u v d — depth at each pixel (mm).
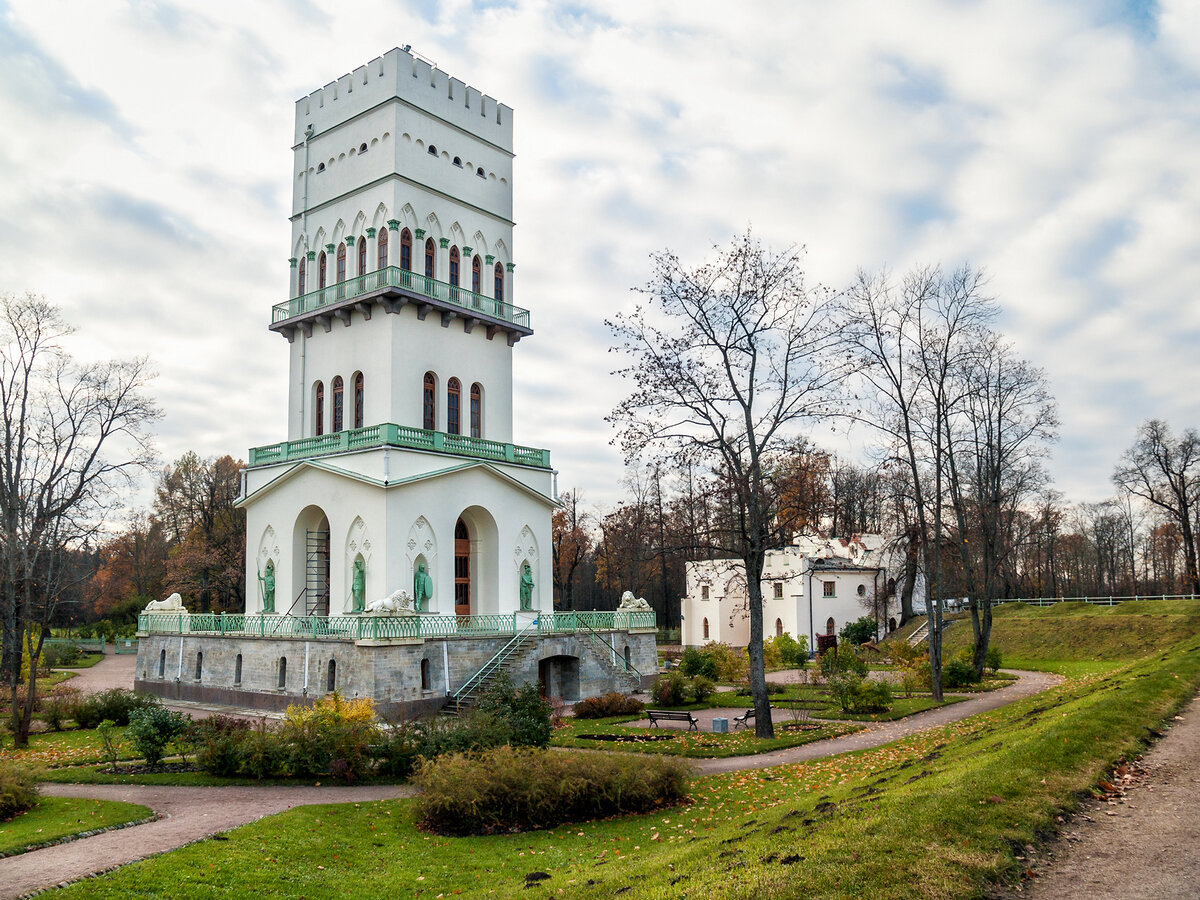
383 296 43375
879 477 53125
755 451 30469
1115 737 17453
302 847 16062
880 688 35125
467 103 49656
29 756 28578
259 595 45688
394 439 40594
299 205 50062
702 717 35156
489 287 49969
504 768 18172
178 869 14469
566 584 87125
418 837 17156
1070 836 12156
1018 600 75625
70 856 15430
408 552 40438
